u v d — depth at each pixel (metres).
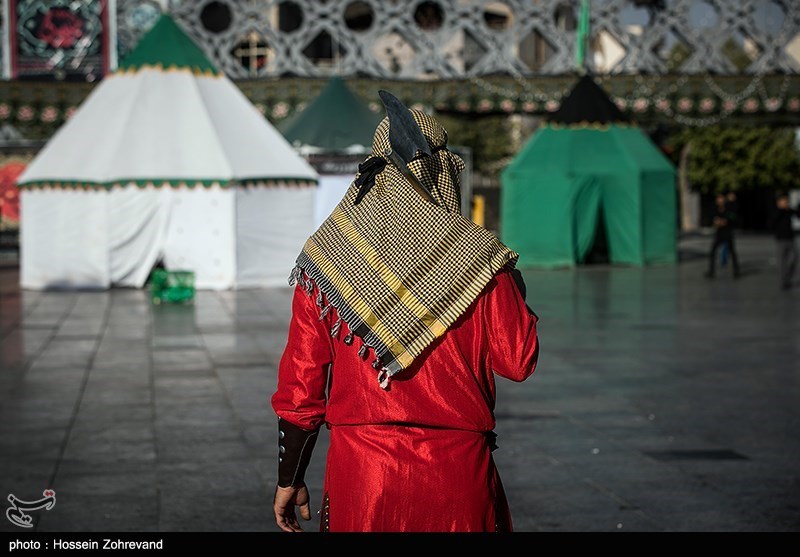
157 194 20.94
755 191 53.81
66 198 21.12
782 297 19.14
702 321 15.58
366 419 2.89
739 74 31.89
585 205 26.58
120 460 7.26
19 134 30.62
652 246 27.06
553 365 11.55
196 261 21.03
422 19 40.34
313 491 6.40
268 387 10.16
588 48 32.47
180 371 11.13
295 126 27.19
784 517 5.83
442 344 2.88
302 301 3.00
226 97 22.61
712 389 10.03
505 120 47.94
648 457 7.30
